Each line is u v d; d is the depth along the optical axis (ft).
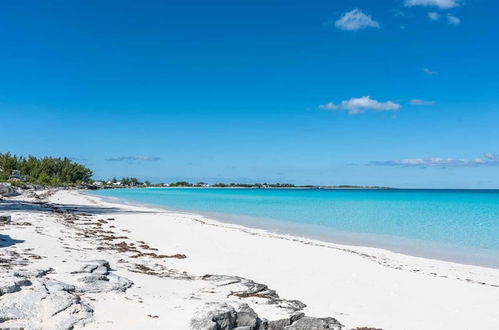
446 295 53.67
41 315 32.99
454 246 99.96
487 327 41.96
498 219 169.68
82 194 329.93
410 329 40.42
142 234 95.76
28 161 424.46
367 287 55.83
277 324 37.24
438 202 331.57
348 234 119.44
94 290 40.70
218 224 134.00
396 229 132.87
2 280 36.27
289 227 133.69
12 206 133.90
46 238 69.15
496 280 65.26
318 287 54.60
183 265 64.59
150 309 37.52
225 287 49.19
